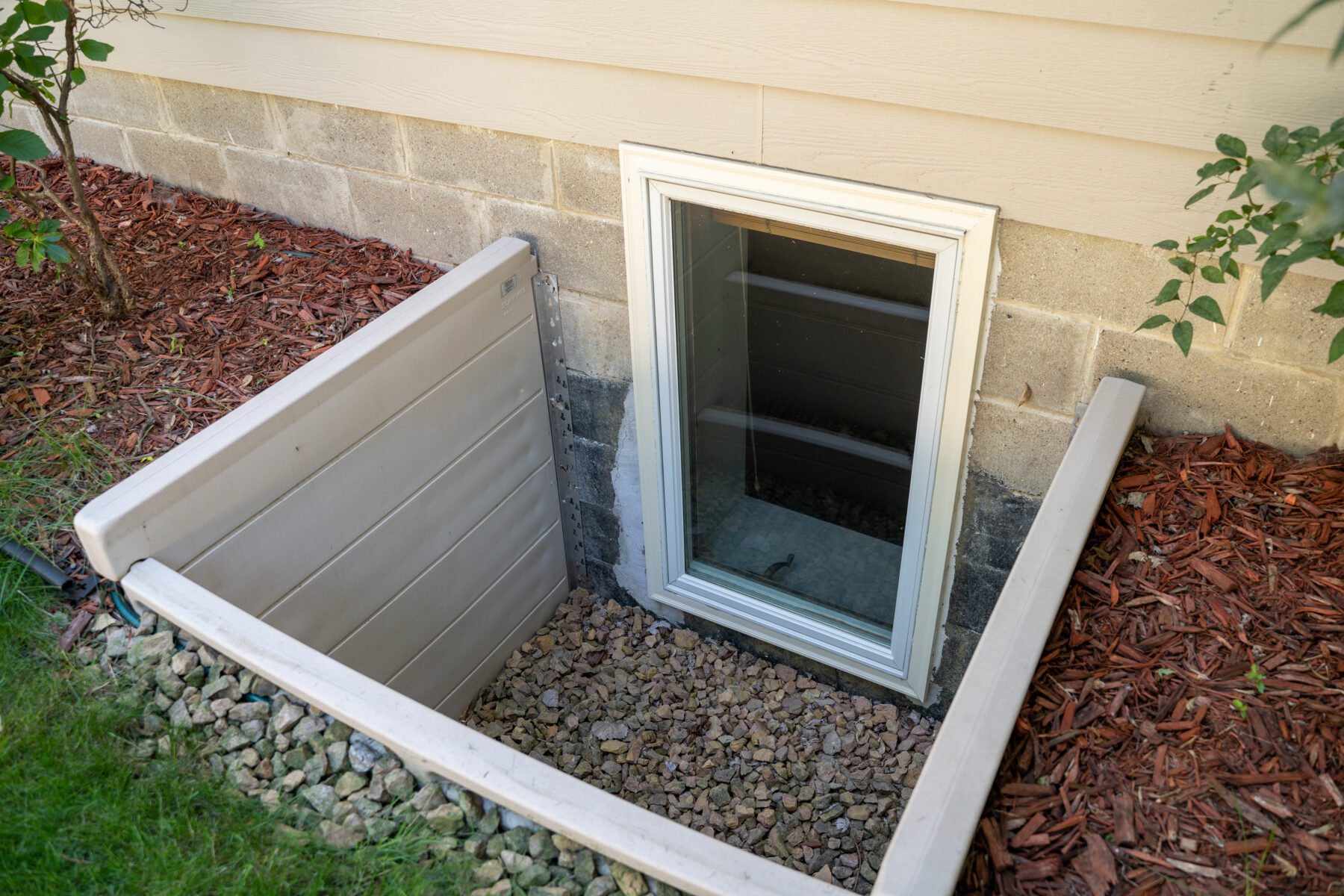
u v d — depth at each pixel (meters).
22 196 2.88
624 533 3.71
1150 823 1.63
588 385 3.37
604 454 3.52
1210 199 2.10
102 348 3.04
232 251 3.47
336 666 2.02
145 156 3.85
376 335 2.73
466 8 2.73
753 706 3.49
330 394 2.61
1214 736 1.75
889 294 2.76
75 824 1.87
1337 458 2.27
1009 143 2.24
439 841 1.81
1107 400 2.37
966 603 3.07
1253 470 2.29
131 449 2.69
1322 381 2.23
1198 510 2.22
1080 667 1.92
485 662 3.62
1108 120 2.10
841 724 3.39
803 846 3.04
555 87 2.75
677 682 3.61
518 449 3.41
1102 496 2.16
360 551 2.88
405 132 3.14
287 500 2.59
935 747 1.65
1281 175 0.93
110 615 2.30
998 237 2.39
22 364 2.99
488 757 1.82
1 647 2.24
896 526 3.17
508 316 3.14
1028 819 1.65
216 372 2.93
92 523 2.17
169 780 1.95
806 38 2.31
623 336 3.17
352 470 2.76
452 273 2.98
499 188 3.08
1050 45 2.06
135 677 2.16
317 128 3.31
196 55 3.35
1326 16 1.79
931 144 2.33
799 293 2.90
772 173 2.57
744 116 2.52
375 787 1.89
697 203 2.79
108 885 1.78
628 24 2.52
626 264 2.96
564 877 1.73
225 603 2.18
